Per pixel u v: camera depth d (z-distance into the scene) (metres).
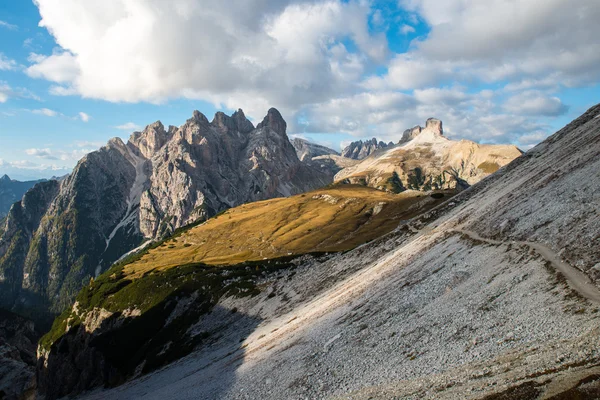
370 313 50.72
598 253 31.64
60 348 163.88
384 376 32.12
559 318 26.09
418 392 25.94
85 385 132.75
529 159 96.19
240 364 64.38
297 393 38.38
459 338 31.44
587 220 38.28
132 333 130.38
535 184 62.50
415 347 34.53
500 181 92.31
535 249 39.78
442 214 97.06
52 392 155.00
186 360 95.94
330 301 70.25
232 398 48.25
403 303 47.09
